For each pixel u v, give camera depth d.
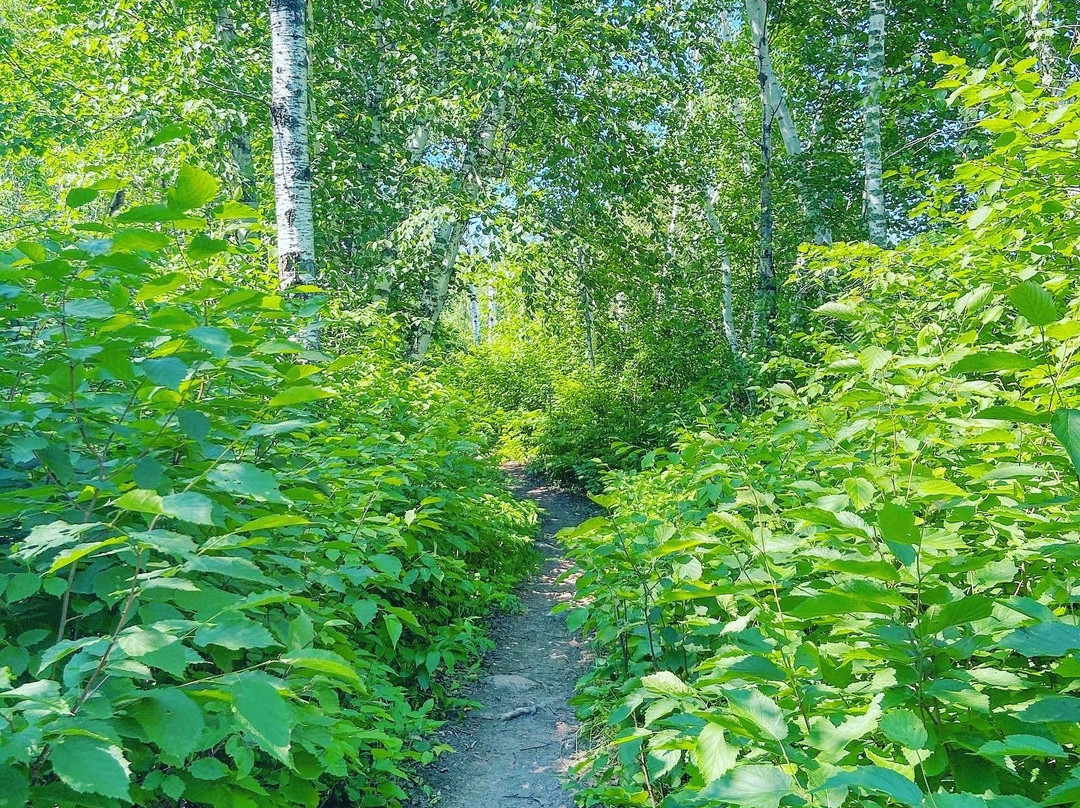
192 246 1.77
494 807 3.23
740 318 14.96
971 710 1.50
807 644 1.75
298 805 2.50
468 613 5.36
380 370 6.64
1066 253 3.09
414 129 11.26
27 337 2.56
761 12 11.36
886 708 1.55
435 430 6.00
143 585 1.49
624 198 12.04
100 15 9.68
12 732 1.23
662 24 12.20
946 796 0.92
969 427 2.39
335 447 3.69
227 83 9.15
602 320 15.47
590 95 10.92
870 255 5.27
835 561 1.39
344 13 10.48
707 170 14.56
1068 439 1.37
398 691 3.52
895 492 2.11
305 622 1.97
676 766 2.79
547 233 10.10
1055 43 6.43
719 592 1.99
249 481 1.66
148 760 1.69
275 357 2.62
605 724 3.68
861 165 11.74
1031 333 2.56
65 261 1.86
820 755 1.36
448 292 12.12
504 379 17.09
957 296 3.89
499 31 9.99
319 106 9.82
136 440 2.15
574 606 3.74
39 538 1.50
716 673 1.88
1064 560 1.72
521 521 7.17
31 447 1.81
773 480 3.66
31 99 11.13
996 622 1.59
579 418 13.40
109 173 9.15
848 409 3.77
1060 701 1.18
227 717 1.84
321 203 9.49
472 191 10.77
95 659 1.47
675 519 3.86
